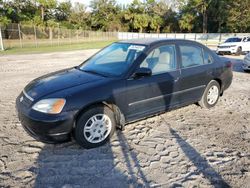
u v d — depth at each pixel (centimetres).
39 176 314
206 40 4484
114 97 388
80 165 339
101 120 386
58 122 346
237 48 1967
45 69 1156
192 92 514
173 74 466
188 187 297
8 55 1816
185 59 498
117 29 7194
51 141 357
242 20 3594
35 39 3081
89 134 379
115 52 480
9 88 755
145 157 361
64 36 3791
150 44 455
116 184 300
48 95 362
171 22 6756
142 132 442
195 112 545
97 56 503
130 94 407
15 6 4688
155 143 403
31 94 381
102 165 339
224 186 300
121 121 412
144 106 432
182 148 388
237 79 930
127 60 437
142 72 411
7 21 3994
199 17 6000
